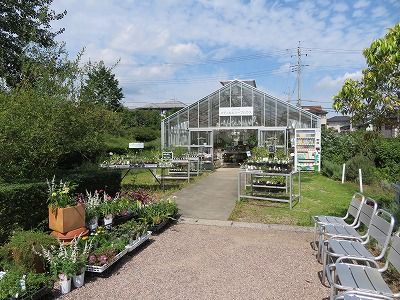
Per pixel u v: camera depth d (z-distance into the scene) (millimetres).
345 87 4621
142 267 4363
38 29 9508
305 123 15734
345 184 12125
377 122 4777
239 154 19812
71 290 3715
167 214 6215
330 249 3805
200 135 17219
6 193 4547
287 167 8125
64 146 6176
